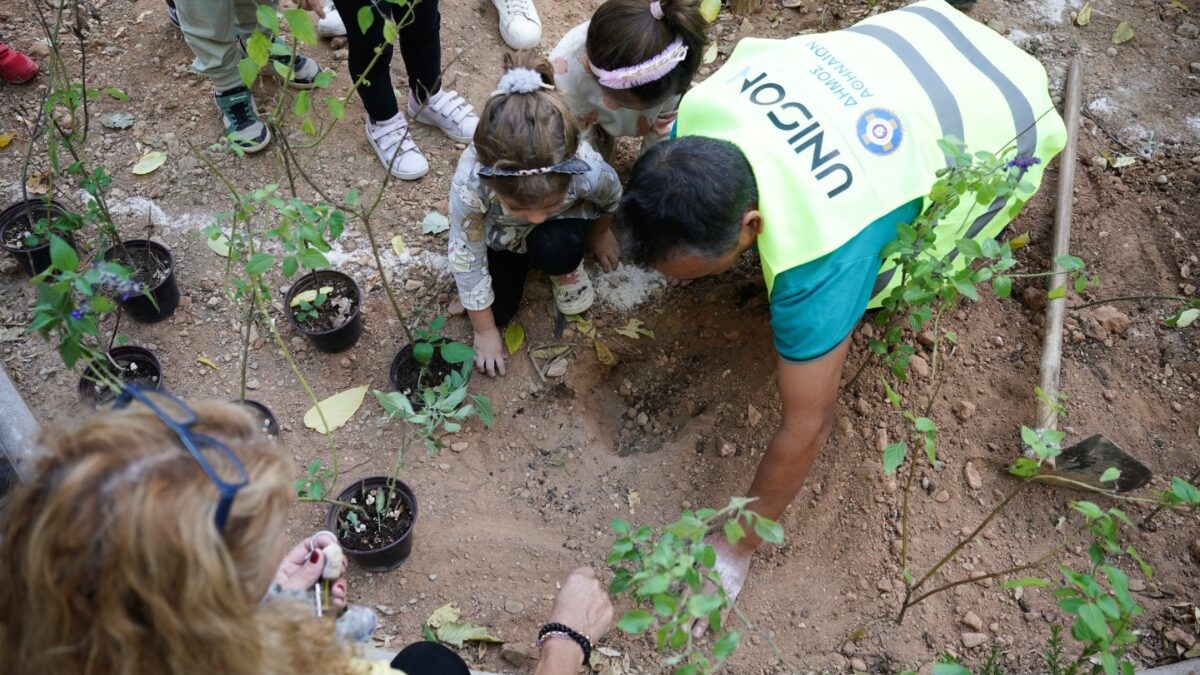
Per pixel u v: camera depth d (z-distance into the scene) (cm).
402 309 295
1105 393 277
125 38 361
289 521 254
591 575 212
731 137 212
